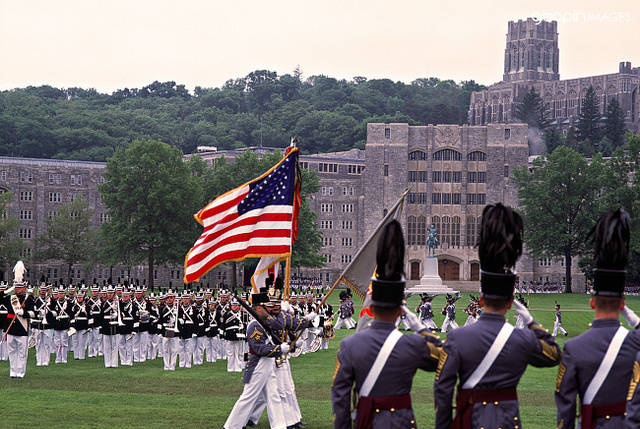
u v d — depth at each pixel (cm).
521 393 2753
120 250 13412
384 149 18938
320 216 19512
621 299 1061
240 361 3375
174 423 1969
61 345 3612
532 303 11262
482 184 19012
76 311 3675
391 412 1041
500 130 18988
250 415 1988
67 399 2381
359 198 19625
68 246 15925
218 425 1944
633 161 13400
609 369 1028
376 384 1045
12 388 2664
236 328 3312
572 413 1045
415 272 19012
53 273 17538
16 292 2981
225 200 2183
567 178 14838
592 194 14938
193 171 16600
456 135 19012
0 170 17425
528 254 15700
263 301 1938
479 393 1041
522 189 15350
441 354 1057
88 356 3950
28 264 15662
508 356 1033
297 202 2258
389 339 1051
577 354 1044
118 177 13562
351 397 1072
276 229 2150
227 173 15550
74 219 16012
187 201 13700
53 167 18075
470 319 5731
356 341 1059
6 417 2033
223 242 2169
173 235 13525
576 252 15062
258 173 15500
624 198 12838
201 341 3634
